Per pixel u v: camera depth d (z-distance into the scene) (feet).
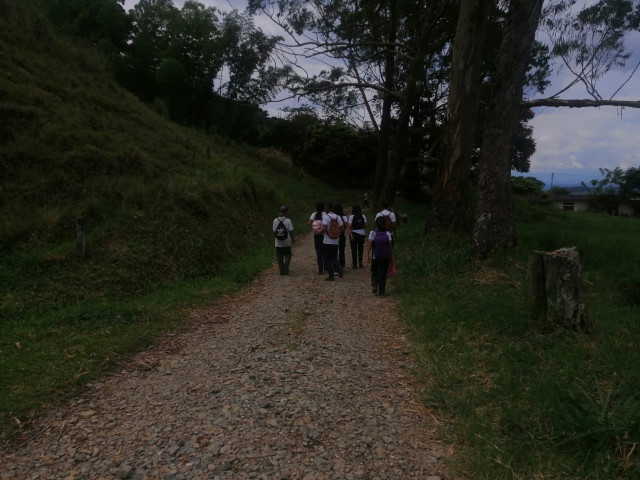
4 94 41.96
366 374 14.97
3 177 32.37
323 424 11.62
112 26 130.11
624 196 160.86
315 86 60.95
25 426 11.75
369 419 11.97
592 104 29.22
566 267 15.67
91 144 41.78
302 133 177.88
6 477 9.62
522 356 14.60
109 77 74.33
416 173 117.39
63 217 29.99
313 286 28.25
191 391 13.64
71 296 23.85
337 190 153.79
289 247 32.35
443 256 27.81
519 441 10.43
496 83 26.55
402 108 64.34
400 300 23.68
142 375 15.10
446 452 10.52
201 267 31.68
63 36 73.20
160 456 10.25
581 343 14.66
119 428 11.59
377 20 66.08
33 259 25.55
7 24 58.59
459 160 32.83
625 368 12.79
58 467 9.95
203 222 36.58
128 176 39.65
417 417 12.18
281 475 9.49
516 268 24.34
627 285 21.49
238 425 11.53
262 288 28.50
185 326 20.59
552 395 11.78
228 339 18.61
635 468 8.90
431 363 15.38
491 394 12.66
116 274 26.43
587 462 9.36
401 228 47.29
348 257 40.42
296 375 14.58
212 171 58.90
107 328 19.21
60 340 17.80
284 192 97.86
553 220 95.40
